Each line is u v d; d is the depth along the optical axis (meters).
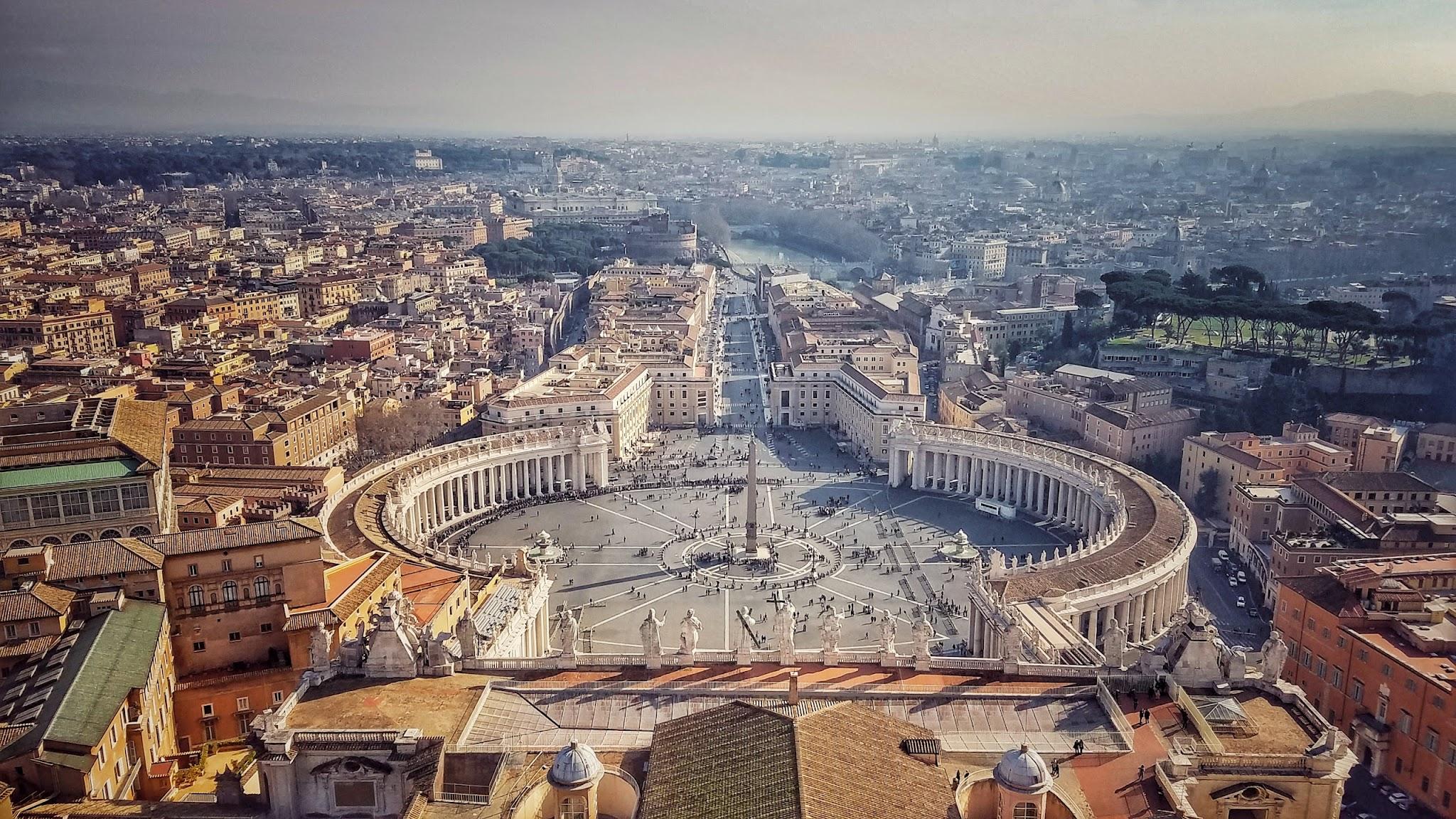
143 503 187.25
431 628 135.50
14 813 111.31
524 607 178.00
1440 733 141.88
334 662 125.00
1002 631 152.38
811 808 82.81
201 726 149.38
